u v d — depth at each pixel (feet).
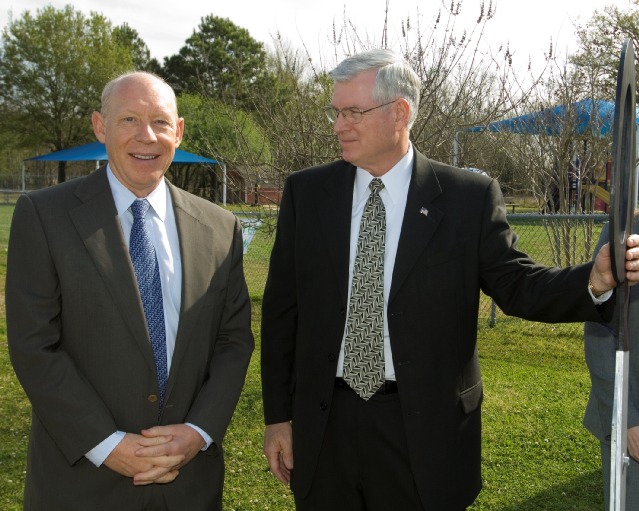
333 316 7.04
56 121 126.00
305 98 21.31
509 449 12.94
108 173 6.93
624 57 4.49
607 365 7.23
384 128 6.85
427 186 6.98
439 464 6.77
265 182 22.75
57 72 123.54
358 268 6.97
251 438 13.57
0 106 124.77
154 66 158.92
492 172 24.48
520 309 6.55
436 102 19.26
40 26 123.24
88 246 6.43
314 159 20.85
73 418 6.22
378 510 7.12
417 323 6.76
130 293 6.48
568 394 16.01
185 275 6.86
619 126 4.59
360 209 7.17
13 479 11.68
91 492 6.45
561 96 26.68
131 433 6.45
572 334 21.63
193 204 7.32
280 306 7.83
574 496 11.28
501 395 15.89
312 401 7.18
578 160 28.89
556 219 21.70
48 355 6.27
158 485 6.68
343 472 7.14
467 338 6.98
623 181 5.14
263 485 11.69
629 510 7.22
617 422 5.27
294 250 7.56
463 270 6.87
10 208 89.92
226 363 7.28
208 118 36.19
